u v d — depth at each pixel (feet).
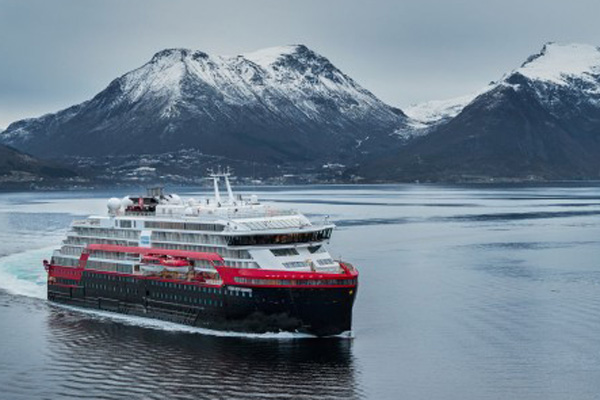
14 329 380.78
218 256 363.97
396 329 372.17
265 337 352.28
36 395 294.87
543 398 286.05
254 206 392.27
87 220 437.99
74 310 420.77
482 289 469.57
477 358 328.90
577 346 344.49
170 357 330.54
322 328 350.02
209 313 363.97
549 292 458.91
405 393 291.17
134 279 397.60
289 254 361.10
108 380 307.99
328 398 286.66
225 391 294.05
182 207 398.83
